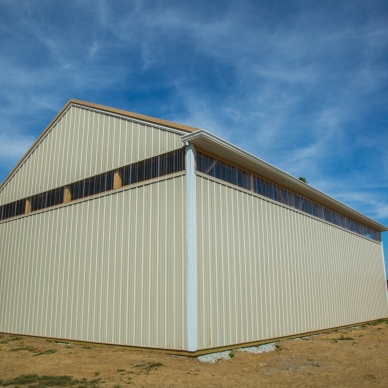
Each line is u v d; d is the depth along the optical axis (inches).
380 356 506.3
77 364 434.6
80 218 647.8
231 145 542.9
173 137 546.0
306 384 367.2
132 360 448.1
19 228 768.3
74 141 712.4
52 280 661.9
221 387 347.3
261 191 660.7
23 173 807.7
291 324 672.4
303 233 777.6
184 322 469.1
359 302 995.9
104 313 563.2
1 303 752.3
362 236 1104.8
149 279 520.7
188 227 491.5
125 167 604.7
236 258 562.6
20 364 441.1
